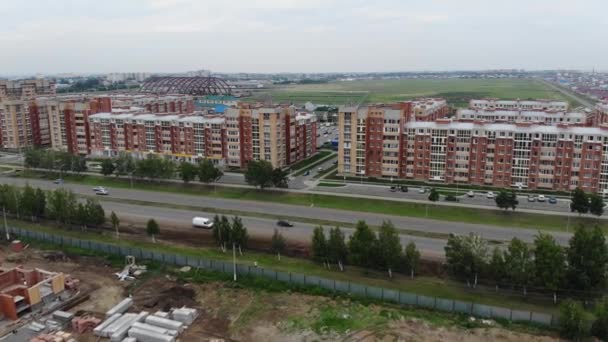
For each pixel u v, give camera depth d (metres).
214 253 106.81
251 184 157.62
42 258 106.00
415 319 79.12
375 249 93.75
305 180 173.38
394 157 173.38
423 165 170.88
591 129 155.00
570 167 153.88
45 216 132.12
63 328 78.88
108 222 127.94
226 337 75.50
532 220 126.62
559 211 134.12
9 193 131.62
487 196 148.38
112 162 181.75
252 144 188.50
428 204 141.62
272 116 182.62
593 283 84.12
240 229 106.06
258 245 111.06
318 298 86.50
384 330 76.06
